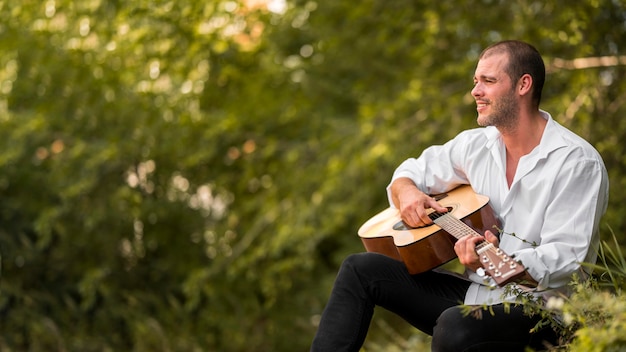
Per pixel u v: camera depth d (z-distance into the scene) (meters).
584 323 2.98
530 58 3.51
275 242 9.54
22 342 9.92
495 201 3.71
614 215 6.73
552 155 3.47
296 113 10.77
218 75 10.27
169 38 9.55
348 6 9.98
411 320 3.73
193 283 10.00
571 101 7.56
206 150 10.14
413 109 9.41
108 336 10.24
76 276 10.41
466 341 3.31
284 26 10.13
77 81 10.05
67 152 10.15
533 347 3.37
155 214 10.65
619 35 7.20
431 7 8.84
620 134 7.16
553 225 3.37
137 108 10.18
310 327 10.72
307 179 10.00
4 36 9.79
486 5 8.50
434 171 3.98
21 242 10.12
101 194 10.28
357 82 10.48
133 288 10.62
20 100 10.38
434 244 3.61
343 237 10.23
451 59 9.41
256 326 10.65
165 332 10.35
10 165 10.02
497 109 3.52
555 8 7.20
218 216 11.09
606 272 3.46
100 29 9.54
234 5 9.48
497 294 3.50
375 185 9.52
